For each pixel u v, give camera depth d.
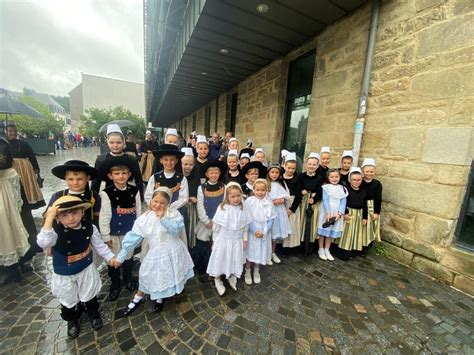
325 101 4.04
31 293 2.14
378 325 1.88
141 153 5.90
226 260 2.21
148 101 14.98
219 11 3.51
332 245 3.39
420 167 2.72
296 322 1.88
